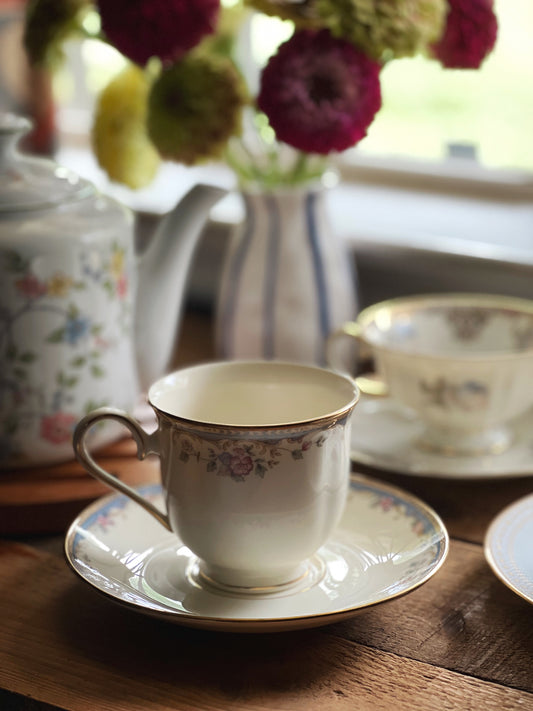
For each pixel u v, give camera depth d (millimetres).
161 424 599
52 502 684
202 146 759
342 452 598
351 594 593
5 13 1145
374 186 1172
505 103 1082
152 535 651
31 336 694
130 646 590
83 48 1332
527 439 776
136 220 1118
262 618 560
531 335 800
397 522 646
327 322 850
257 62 1130
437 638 592
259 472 578
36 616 615
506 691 558
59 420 709
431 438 765
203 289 1076
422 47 732
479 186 1119
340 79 722
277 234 836
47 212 701
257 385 646
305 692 559
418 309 827
